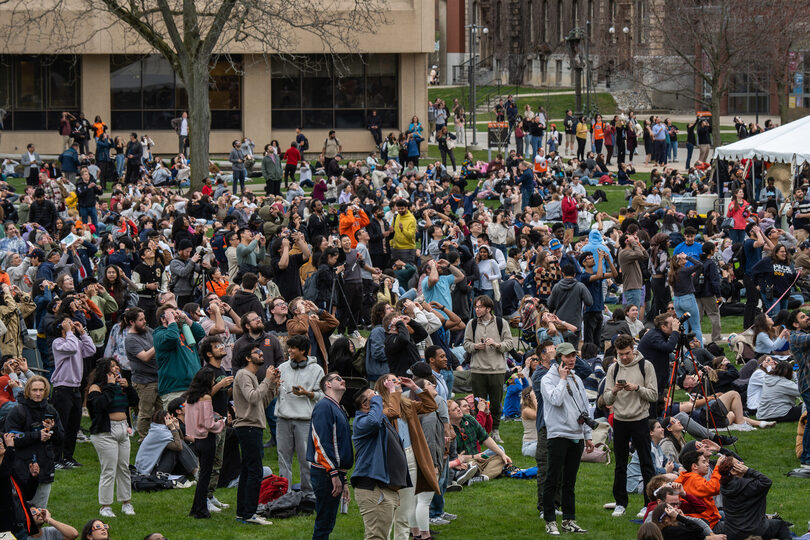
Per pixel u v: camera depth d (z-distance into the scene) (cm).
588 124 8394
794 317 2909
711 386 2716
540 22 14125
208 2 6569
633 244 3512
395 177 6594
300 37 8169
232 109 8388
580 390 2108
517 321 3506
